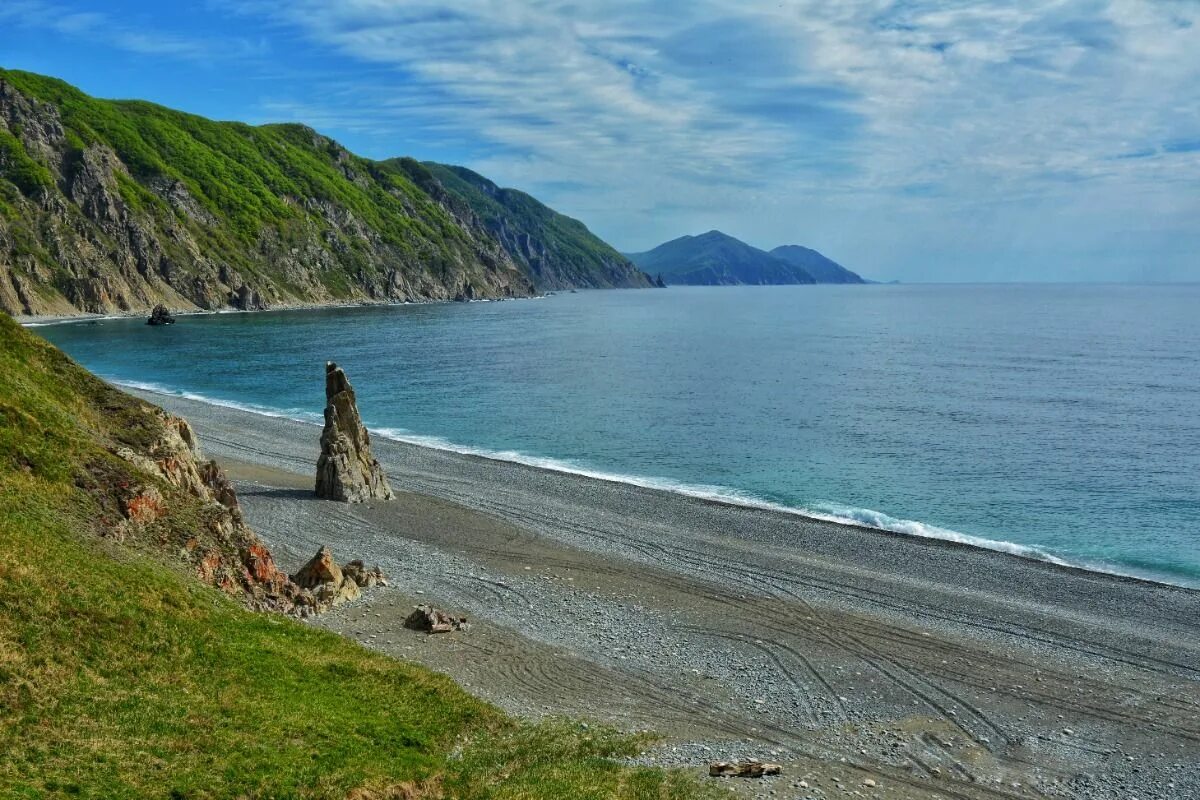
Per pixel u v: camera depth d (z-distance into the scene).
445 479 63.25
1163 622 37.97
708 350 166.62
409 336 189.12
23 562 24.16
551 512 54.62
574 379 122.19
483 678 30.50
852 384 116.31
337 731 22.92
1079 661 33.84
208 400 101.56
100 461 33.06
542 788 21.30
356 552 45.28
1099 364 137.62
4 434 30.73
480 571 43.12
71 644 22.23
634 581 42.38
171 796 18.05
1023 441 78.06
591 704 28.95
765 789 23.22
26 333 42.53
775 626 36.91
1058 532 52.38
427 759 22.69
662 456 73.94
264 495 56.12
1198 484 62.78
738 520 53.53
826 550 47.88
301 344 166.38
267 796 19.00
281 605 33.91
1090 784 24.98
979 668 33.03
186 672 23.47
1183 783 25.19
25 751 17.88
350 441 57.03
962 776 25.12
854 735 27.50
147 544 30.61
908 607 39.34
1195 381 115.44
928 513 56.59
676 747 25.84
